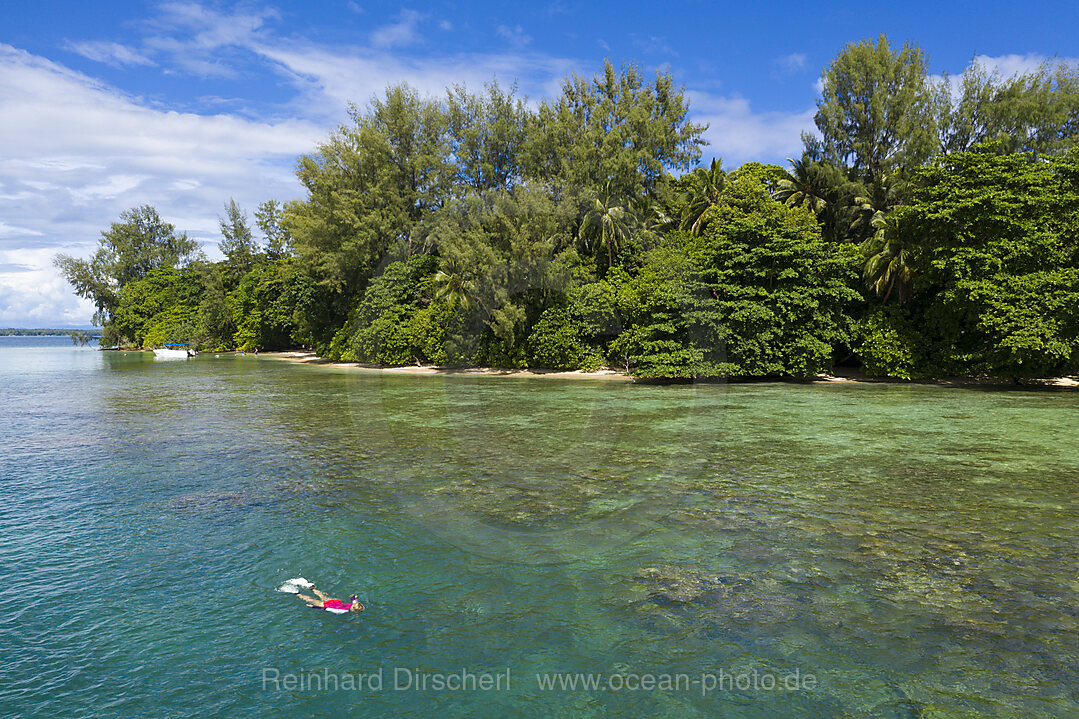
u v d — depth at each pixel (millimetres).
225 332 85750
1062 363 30188
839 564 7844
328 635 6148
